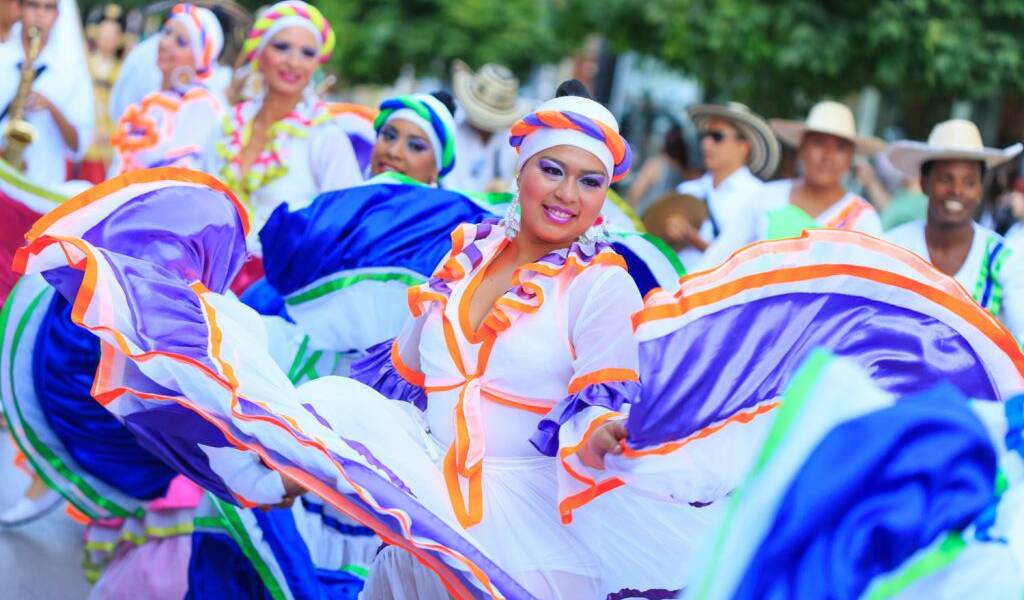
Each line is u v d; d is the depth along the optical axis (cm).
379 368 414
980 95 1155
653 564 402
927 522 253
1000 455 311
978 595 273
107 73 1080
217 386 365
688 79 1322
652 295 348
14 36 777
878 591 252
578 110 374
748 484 252
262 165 657
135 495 525
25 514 674
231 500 411
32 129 726
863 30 1148
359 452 376
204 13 781
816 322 352
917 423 250
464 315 382
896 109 1398
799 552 249
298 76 657
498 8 1667
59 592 588
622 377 364
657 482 352
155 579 522
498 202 531
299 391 389
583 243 378
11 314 518
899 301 352
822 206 746
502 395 377
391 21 1677
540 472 378
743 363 348
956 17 1130
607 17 1280
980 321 349
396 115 583
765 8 1166
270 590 468
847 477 247
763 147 795
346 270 514
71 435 520
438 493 374
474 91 1022
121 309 371
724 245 741
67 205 390
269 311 568
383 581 394
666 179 1317
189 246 400
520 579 370
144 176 403
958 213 613
